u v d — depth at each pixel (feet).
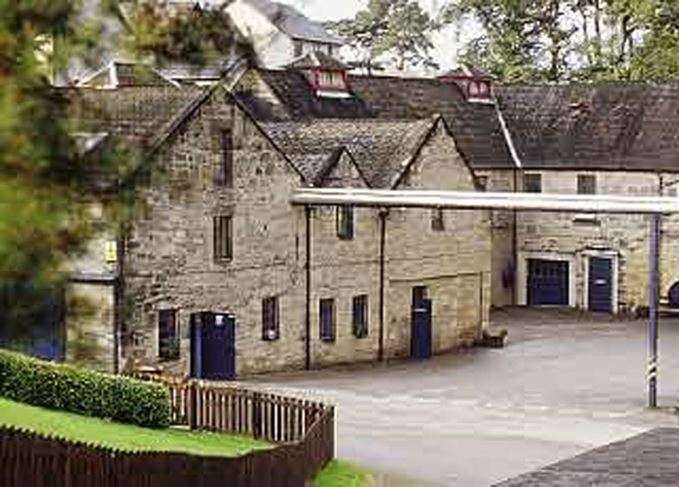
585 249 170.40
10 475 41.29
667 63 202.28
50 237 24.50
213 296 114.62
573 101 178.50
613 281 168.76
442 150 139.44
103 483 46.21
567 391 111.04
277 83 159.12
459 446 86.48
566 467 46.44
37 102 24.31
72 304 25.67
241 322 117.80
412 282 136.05
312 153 133.59
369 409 100.37
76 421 73.15
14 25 23.99
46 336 25.16
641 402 105.60
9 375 75.46
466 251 142.41
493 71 215.51
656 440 53.88
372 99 169.07
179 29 25.44
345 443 86.89
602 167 169.68
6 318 24.44
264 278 120.26
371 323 132.16
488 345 142.72
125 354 104.94
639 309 166.91
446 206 123.85
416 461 81.61
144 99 110.01
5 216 24.06
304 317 124.88
